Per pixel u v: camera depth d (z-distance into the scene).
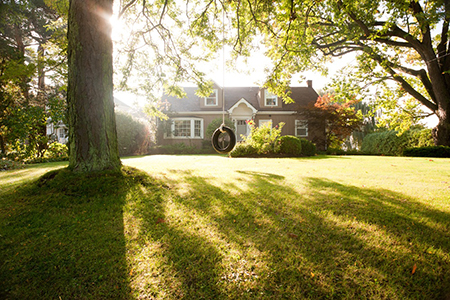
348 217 2.72
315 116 16.69
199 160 8.71
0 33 11.94
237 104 18.42
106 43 3.83
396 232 2.38
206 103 19.59
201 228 2.51
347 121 16.47
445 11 7.56
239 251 2.10
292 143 11.36
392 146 15.93
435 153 10.90
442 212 2.83
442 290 1.67
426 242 2.21
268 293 1.65
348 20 10.23
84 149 3.70
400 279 1.77
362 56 11.24
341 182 4.40
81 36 3.62
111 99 3.97
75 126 3.70
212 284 1.73
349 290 1.68
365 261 1.97
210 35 7.09
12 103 10.80
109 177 3.60
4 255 2.09
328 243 2.21
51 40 5.75
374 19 9.25
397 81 12.26
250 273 1.83
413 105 13.59
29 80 11.40
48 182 3.48
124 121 14.55
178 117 18.36
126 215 2.79
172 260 2.00
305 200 3.27
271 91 7.99
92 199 3.16
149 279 1.79
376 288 1.69
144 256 2.05
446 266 1.89
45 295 1.67
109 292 1.68
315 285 1.72
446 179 4.74
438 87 11.10
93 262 1.99
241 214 2.84
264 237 2.33
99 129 3.77
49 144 11.63
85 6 3.61
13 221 2.65
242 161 8.30
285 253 2.07
